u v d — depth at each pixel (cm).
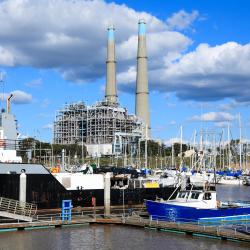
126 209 7288
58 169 7956
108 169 10731
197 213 5722
